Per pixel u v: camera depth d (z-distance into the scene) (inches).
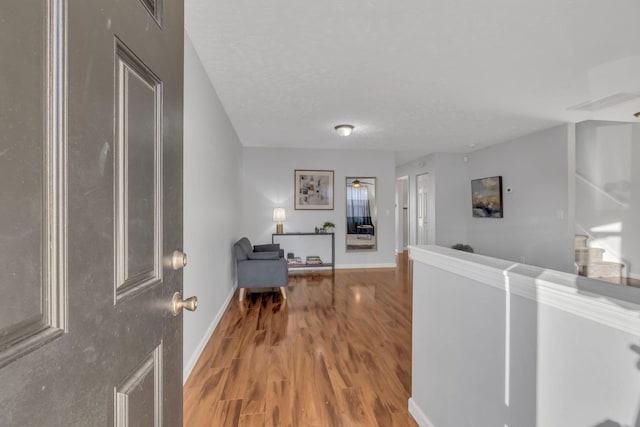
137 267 26.5
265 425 68.0
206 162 110.5
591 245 215.6
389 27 84.8
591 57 100.7
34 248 16.1
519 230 209.6
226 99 135.8
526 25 84.0
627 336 28.8
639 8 77.0
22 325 15.3
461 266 52.4
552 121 170.2
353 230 277.0
